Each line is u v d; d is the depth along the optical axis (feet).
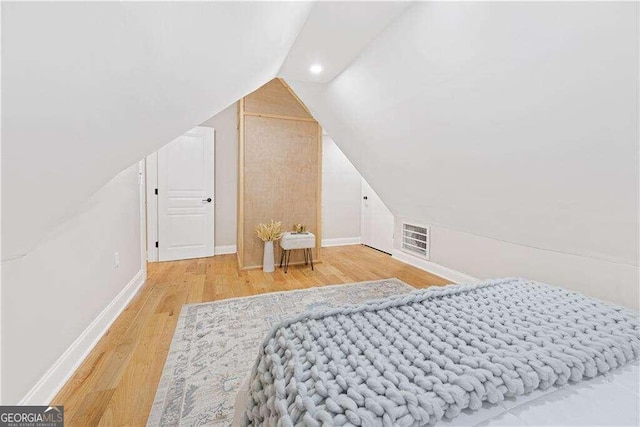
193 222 13.44
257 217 12.01
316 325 2.76
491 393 1.97
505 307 3.21
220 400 4.56
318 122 11.84
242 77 5.85
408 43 6.01
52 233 4.50
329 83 9.16
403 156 9.20
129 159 4.87
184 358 5.65
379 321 2.88
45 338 4.41
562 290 3.78
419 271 11.96
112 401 4.48
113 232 7.14
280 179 12.26
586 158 5.07
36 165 2.53
